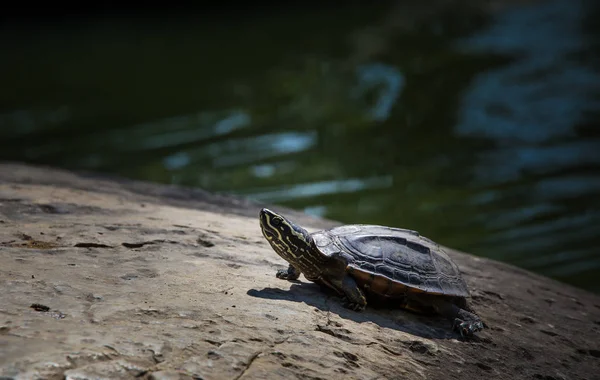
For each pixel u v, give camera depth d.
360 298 5.56
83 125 19.78
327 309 5.44
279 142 18.17
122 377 3.76
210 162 16.55
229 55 29.22
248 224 8.04
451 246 11.87
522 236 12.41
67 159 16.70
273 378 4.11
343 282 5.59
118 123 19.92
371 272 5.56
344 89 23.47
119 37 33.75
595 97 21.86
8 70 26.81
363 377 4.47
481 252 11.67
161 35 34.03
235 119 20.23
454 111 20.83
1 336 3.96
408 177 15.61
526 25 34.38
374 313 5.70
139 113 20.98
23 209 7.12
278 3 42.88
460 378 5.00
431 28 33.88
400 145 17.95
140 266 5.64
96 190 9.50
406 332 5.48
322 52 29.27
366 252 5.71
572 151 17.23
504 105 21.48
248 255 6.50
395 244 5.88
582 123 19.39
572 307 7.53
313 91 23.30
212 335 4.44
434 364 5.09
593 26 33.50
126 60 28.64
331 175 15.50
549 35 31.81
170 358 4.05
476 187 15.02
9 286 4.76
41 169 10.80
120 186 10.24
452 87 23.42
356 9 40.09
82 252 5.84
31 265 5.29
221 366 4.09
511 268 8.70
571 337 6.47
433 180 15.30
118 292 4.94
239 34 33.75
